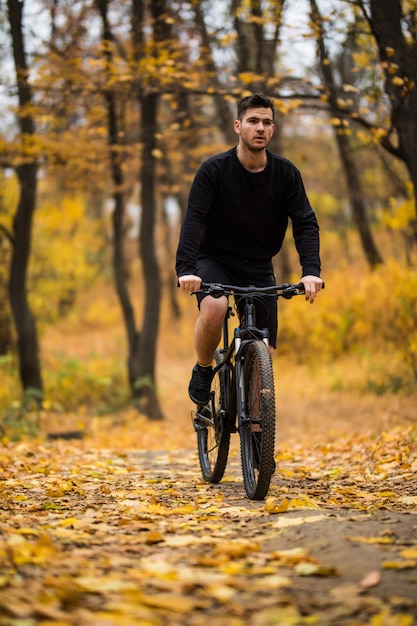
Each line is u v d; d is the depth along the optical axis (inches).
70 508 229.6
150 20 645.9
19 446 424.8
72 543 179.0
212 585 144.3
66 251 1282.0
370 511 215.3
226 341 271.4
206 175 246.4
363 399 698.8
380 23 441.1
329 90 473.4
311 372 924.6
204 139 993.5
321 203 1701.5
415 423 447.5
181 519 212.8
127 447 526.6
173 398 940.6
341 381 802.2
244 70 644.7
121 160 724.7
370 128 465.7
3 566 152.2
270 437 233.0
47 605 129.1
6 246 906.7
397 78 412.5
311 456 403.5
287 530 192.7
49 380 814.5
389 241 1160.2
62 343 1370.6
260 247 260.7
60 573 151.2
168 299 2012.8
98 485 282.5
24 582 142.3
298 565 157.5
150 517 212.7
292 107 466.9
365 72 533.3
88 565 158.2
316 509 219.9
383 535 181.0
